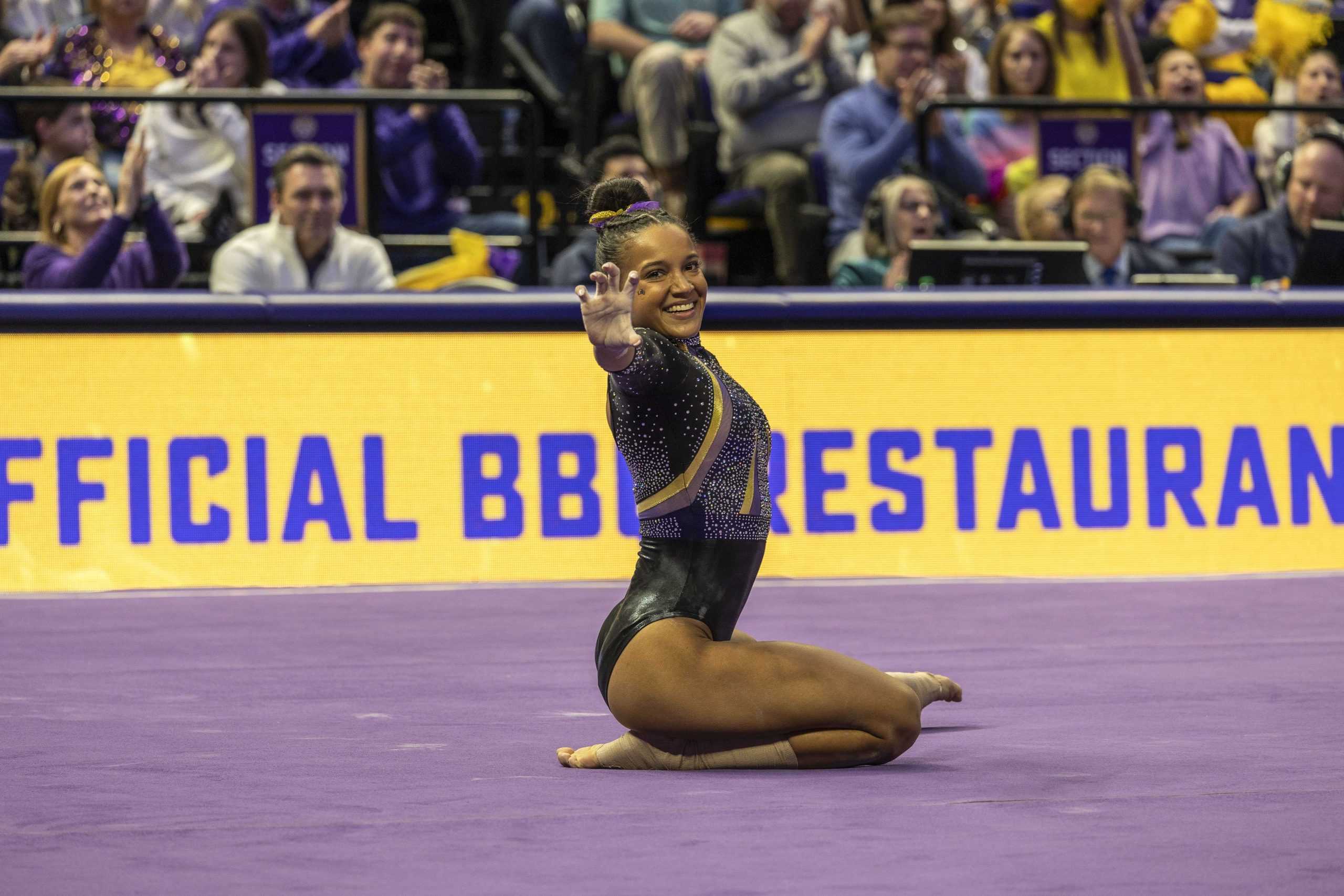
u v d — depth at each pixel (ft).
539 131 69.77
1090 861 19.54
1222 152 79.77
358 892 18.28
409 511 53.78
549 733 29.32
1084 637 41.29
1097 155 70.64
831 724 26.16
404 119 72.08
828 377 54.85
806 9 80.43
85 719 30.76
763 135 79.25
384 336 53.88
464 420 54.08
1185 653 38.52
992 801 23.32
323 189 60.29
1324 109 70.33
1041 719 30.37
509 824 21.99
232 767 26.05
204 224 68.54
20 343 52.70
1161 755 26.58
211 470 53.16
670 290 27.58
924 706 29.89
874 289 55.57
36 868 19.45
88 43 73.87
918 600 48.57
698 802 23.59
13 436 52.54
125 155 65.82
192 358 53.31
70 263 59.77
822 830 21.53
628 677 26.40
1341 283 65.00
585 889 18.42
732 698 26.00
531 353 54.44
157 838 21.08
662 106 77.56
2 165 67.72
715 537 27.27
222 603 49.19
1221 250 70.33
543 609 47.26
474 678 35.63
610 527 54.54
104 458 52.85
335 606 48.34
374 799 23.65
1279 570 56.18
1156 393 55.88
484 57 91.50
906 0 81.61
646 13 85.40
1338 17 95.86
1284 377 56.59
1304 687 33.63
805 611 46.37
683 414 26.94
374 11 74.69
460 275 65.31
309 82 78.02
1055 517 55.36
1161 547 55.67
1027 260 61.72
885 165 73.67
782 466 54.49
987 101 70.64
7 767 26.00
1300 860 19.49
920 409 55.16
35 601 49.98
